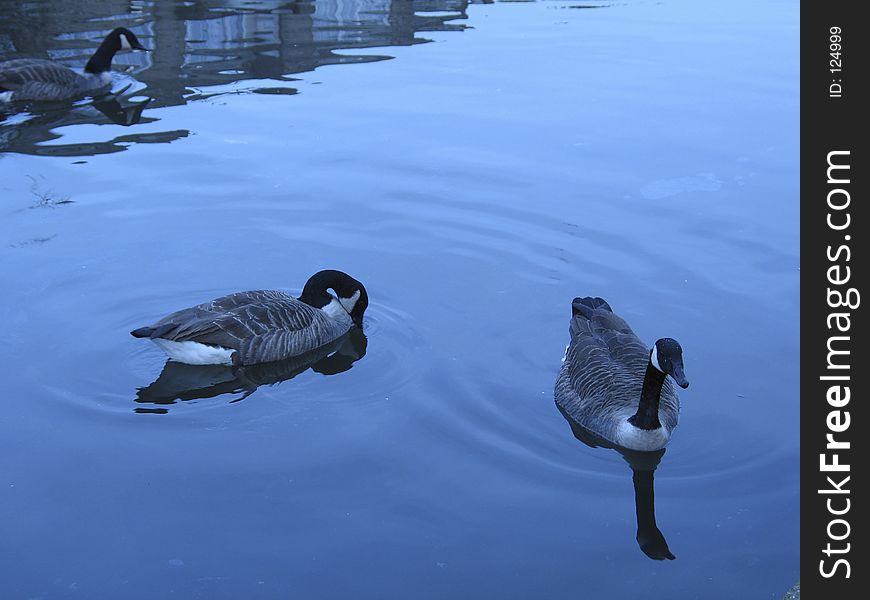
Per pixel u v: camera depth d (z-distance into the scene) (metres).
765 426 9.59
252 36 22.11
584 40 21.66
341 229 13.60
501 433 9.58
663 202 14.20
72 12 23.30
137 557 7.78
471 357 10.84
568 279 12.35
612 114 17.27
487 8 24.77
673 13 23.97
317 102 18.05
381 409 9.99
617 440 9.35
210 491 8.64
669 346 8.95
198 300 11.94
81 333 11.16
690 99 17.88
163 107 17.94
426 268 12.67
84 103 18.30
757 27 22.42
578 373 10.09
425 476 8.89
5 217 13.67
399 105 17.83
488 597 7.42
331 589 7.46
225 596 7.38
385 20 23.50
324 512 8.38
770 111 17.17
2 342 10.88
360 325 11.62
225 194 14.53
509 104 17.81
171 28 22.58
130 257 12.80
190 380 10.61
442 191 14.59
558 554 7.90
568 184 14.77
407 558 7.82
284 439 9.48
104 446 9.27
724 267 12.52
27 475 8.79
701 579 7.63
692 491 8.73
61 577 7.55
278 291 11.67
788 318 11.40
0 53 20.44
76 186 14.70
